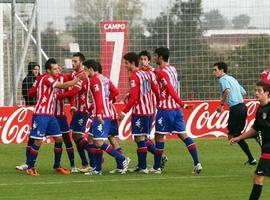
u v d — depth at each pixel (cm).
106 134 4609
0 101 7506
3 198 3775
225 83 5325
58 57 7756
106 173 4734
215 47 7712
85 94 4809
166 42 7819
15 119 6600
